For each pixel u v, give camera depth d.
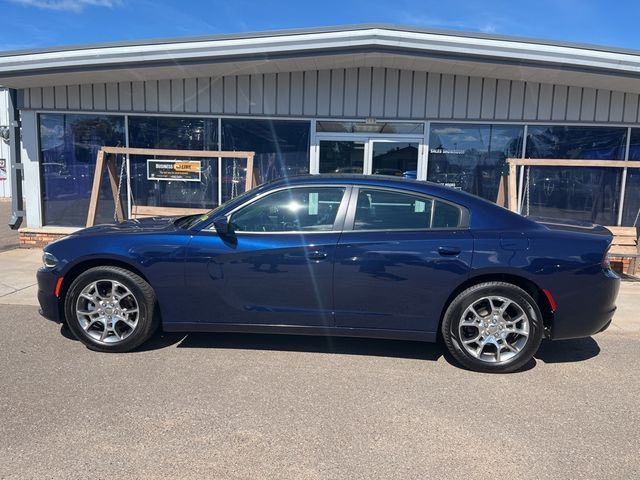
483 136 8.47
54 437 2.84
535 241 3.78
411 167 8.59
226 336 4.57
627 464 2.67
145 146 8.88
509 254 3.74
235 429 2.96
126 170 8.93
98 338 4.10
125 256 3.96
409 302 3.84
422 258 3.77
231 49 7.15
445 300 3.82
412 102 8.34
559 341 4.67
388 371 3.86
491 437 2.93
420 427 3.03
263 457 2.68
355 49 7.09
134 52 7.23
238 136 8.70
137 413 3.12
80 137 8.97
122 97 8.70
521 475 2.56
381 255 3.80
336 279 3.85
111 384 3.53
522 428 3.04
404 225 3.93
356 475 2.54
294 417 3.12
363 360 4.08
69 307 4.07
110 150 7.96
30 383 3.52
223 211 4.05
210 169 8.89
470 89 8.27
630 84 7.50
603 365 4.07
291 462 2.64
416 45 6.99
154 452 2.71
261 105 8.52
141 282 4.01
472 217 3.91
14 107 9.00
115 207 8.30
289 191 4.02
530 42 6.93
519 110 8.27
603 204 8.52
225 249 3.91
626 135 8.30
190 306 4.00
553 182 8.50
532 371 3.92
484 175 8.55
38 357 4.00
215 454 2.70
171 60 7.28
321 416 3.14
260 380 3.64
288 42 7.07
